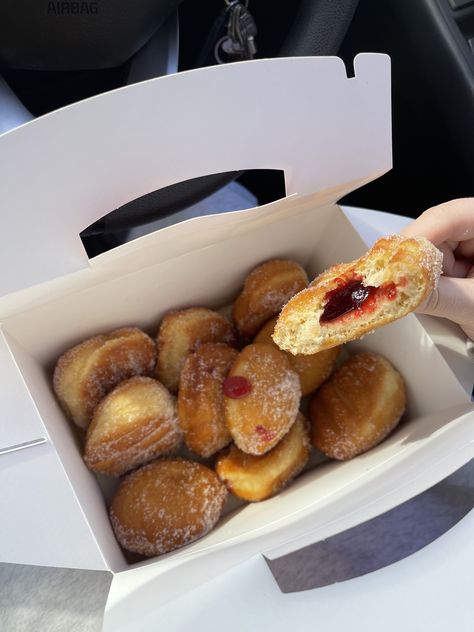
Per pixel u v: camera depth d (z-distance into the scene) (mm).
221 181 260
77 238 182
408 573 193
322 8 250
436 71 302
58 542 193
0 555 193
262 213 210
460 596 189
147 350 266
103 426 245
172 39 289
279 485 252
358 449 256
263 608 183
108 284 230
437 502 265
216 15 323
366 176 214
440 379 240
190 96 168
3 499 196
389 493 176
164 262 235
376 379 262
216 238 229
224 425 260
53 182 169
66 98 316
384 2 303
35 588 245
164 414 252
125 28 267
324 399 270
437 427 221
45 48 270
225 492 253
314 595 188
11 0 249
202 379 262
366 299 215
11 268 181
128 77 292
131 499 242
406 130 350
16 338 232
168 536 235
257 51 342
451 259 256
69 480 197
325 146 198
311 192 209
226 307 301
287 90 180
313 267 294
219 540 210
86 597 243
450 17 290
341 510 178
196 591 182
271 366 256
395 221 266
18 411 205
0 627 239
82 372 253
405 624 185
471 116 303
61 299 223
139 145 171
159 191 252
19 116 266
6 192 167
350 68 361
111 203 180
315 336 222
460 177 341
